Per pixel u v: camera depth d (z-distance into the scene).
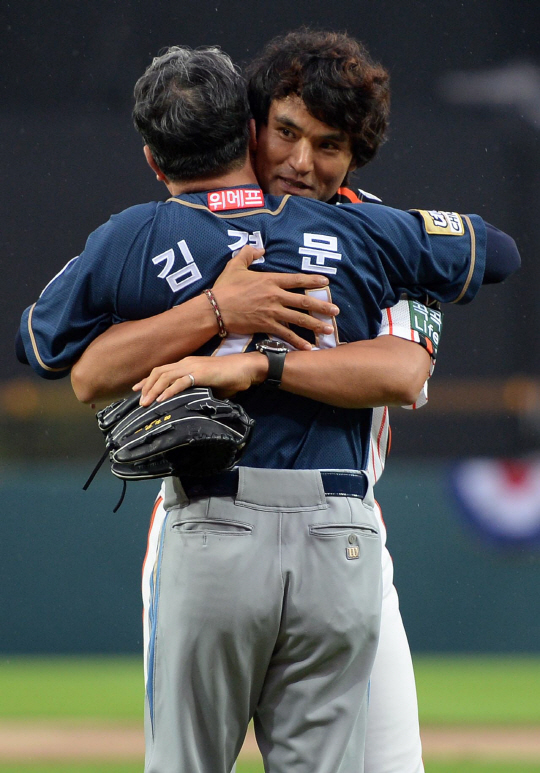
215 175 8.38
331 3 41.28
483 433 40.38
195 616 7.71
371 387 8.02
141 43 41.25
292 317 8.00
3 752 21.03
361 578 8.02
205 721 7.88
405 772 9.12
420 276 8.59
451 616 34.16
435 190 40.91
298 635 7.85
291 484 7.93
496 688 28.44
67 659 33.78
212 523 7.83
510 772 19.23
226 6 41.28
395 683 9.27
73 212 40.78
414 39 41.34
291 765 8.00
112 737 22.58
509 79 41.19
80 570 34.16
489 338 40.66
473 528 34.38
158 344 7.95
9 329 40.09
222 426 7.55
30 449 38.97
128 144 41.03
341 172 8.95
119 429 7.84
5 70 40.88
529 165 40.81
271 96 8.66
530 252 40.72
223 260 8.12
